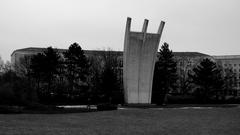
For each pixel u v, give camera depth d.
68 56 73.75
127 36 47.69
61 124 23.45
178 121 27.38
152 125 24.09
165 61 77.56
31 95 41.31
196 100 67.75
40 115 30.56
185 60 107.12
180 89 92.12
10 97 37.62
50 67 68.44
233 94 105.81
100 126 22.83
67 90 73.62
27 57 86.75
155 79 61.56
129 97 48.31
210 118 30.33
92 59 83.44
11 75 43.97
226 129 22.05
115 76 65.94
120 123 25.22
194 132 20.28
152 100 56.91
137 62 48.41
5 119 25.33
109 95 62.22
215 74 77.56
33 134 17.61
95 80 75.44
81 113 34.28
